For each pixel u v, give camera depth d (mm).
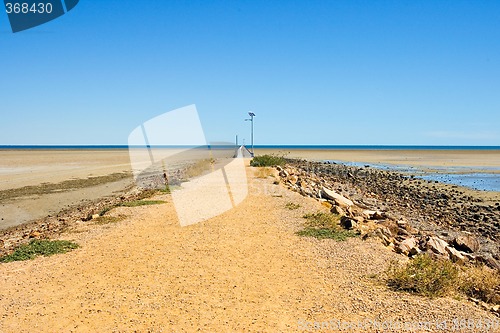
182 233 11703
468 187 33312
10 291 7484
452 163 64750
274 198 17734
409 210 22266
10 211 20609
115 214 14617
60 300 7059
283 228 12227
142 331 5949
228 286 7656
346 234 11352
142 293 7336
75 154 87062
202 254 9656
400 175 43562
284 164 38562
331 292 7328
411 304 6781
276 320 6273
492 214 21594
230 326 6086
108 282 7895
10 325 6141
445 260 9180
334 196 18844
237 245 10414
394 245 10805
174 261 9156
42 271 8578
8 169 44938
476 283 7785
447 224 18891
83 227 12727
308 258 9305
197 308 6711
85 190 27750
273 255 9555
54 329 6020
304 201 16969
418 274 7578
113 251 9953
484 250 14570
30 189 28406
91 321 6270
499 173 46875
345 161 68875
